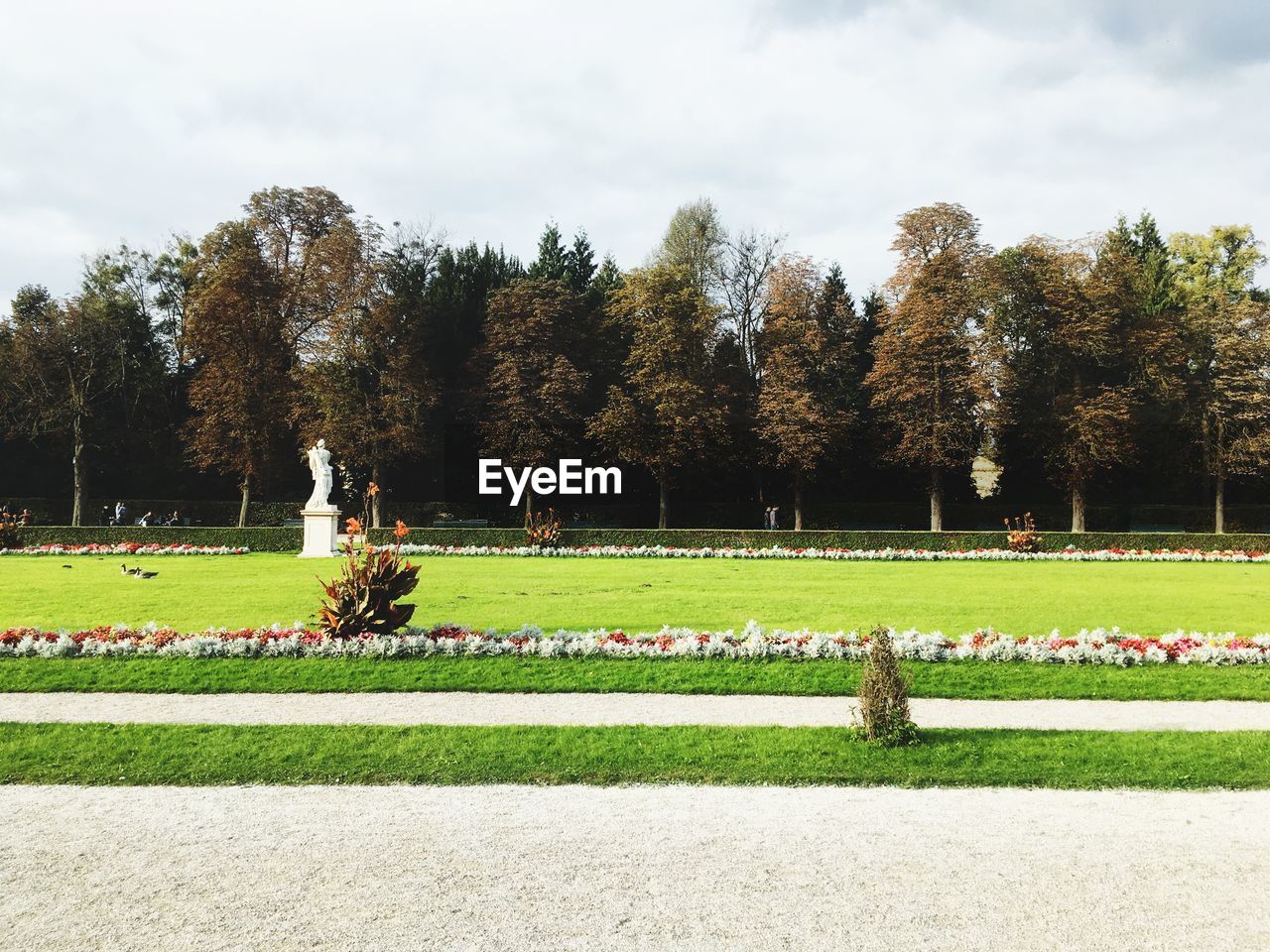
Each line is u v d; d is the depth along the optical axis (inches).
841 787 290.8
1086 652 488.7
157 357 2222.0
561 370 1830.7
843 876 221.6
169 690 431.5
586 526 2039.9
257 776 299.6
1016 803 276.1
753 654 492.4
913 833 250.7
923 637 509.7
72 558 1164.5
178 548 1245.7
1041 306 1884.8
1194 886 217.2
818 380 1947.6
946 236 1827.0
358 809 269.0
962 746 331.9
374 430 1696.6
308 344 1766.7
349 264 1720.0
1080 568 1092.5
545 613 658.8
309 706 403.5
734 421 1916.8
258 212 1791.3
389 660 485.1
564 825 255.8
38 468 2071.9
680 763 313.4
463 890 213.0
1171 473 2075.5
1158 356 1886.1
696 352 1902.1
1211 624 623.2
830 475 2194.9
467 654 499.8
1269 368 1814.7
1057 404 1809.8
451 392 1995.6
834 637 510.3
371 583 519.8
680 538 1328.7
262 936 190.2
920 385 1776.6
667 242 2196.1
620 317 1977.1
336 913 200.5
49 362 1916.8
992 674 462.3
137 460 2117.4
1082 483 1787.6
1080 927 195.6
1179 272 2118.6
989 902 207.2
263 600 720.3
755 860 231.3
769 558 1250.0
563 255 2354.8
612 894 210.2
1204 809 271.4
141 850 237.8
